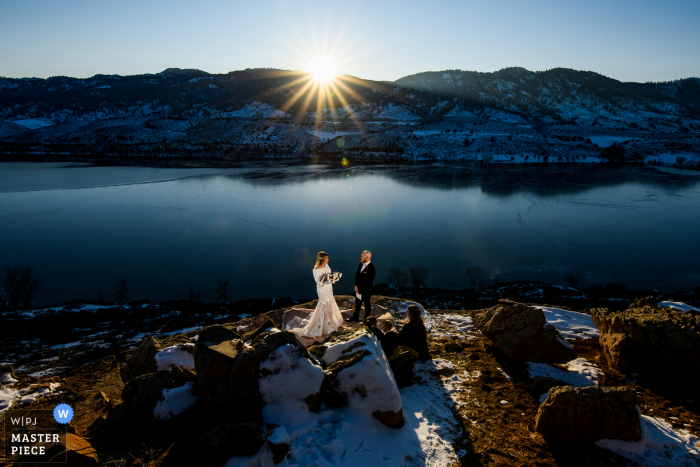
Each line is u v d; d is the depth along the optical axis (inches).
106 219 2753.4
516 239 2370.8
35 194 3506.4
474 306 1073.5
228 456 120.7
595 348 231.5
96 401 181.2
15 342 481.1
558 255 2098.9
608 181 4298.7
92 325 665.0
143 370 182.5
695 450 137.0
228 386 141.6
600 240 2324.1
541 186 4028.1
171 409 148.3
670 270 1863.9
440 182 4301.2
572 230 2532.0
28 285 1640.0
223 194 3644.2
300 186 4077.3
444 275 1844.2
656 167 5531.5
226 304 1091.9
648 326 197.0
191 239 2374.5
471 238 2399.1
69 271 1871.3
